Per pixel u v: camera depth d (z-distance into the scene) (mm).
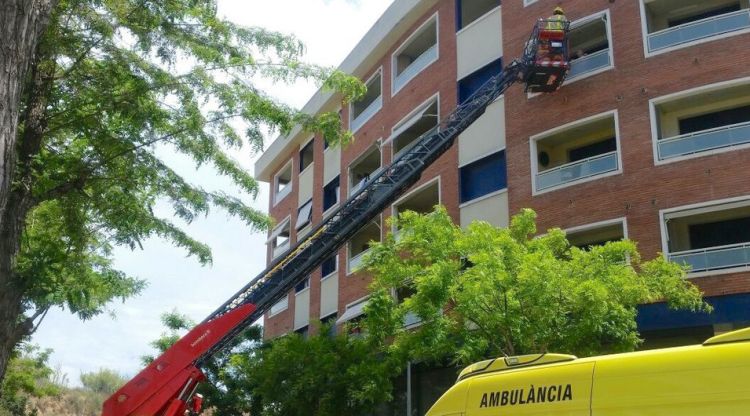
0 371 11625
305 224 35125
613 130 20109
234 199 14906
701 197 17156
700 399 5008
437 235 13375
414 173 16562
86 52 13711
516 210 20562
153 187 14469
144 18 14234
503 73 19594
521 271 11688
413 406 23453
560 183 19719
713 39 17984
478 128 22672
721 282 16469
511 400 6203
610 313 11984
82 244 15000
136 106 13711
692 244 18438
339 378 15344
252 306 12164
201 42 14727
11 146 8430
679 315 16688
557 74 19641
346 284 28703
